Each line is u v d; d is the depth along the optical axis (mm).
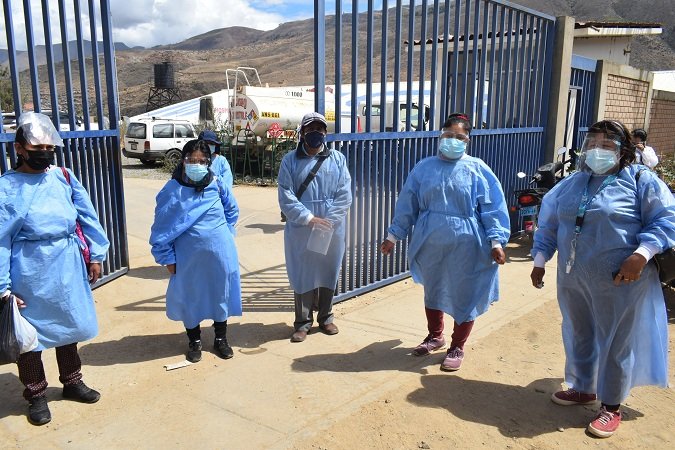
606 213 3234
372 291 6191
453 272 4145
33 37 5250
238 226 9898
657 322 3365
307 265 4742
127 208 11461
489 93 7277
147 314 5477
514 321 5242
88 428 3443
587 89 10117
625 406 3719
